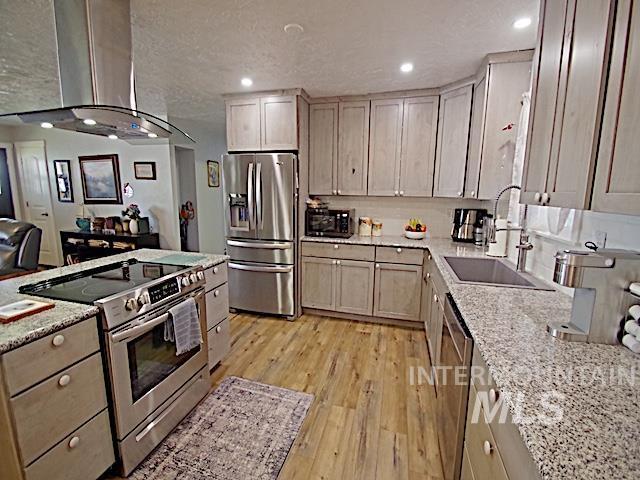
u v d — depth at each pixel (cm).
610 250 117
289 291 341
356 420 196
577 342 110
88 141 480
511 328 121
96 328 141
